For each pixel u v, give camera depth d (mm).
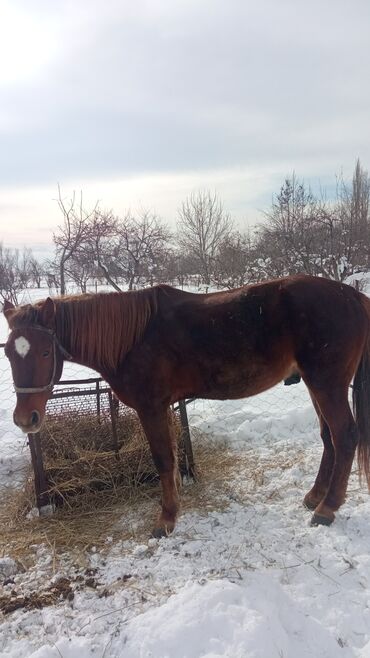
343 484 2961
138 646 2068
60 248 11969
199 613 2152
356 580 2438
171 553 2809
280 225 12016
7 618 2377
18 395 2734
